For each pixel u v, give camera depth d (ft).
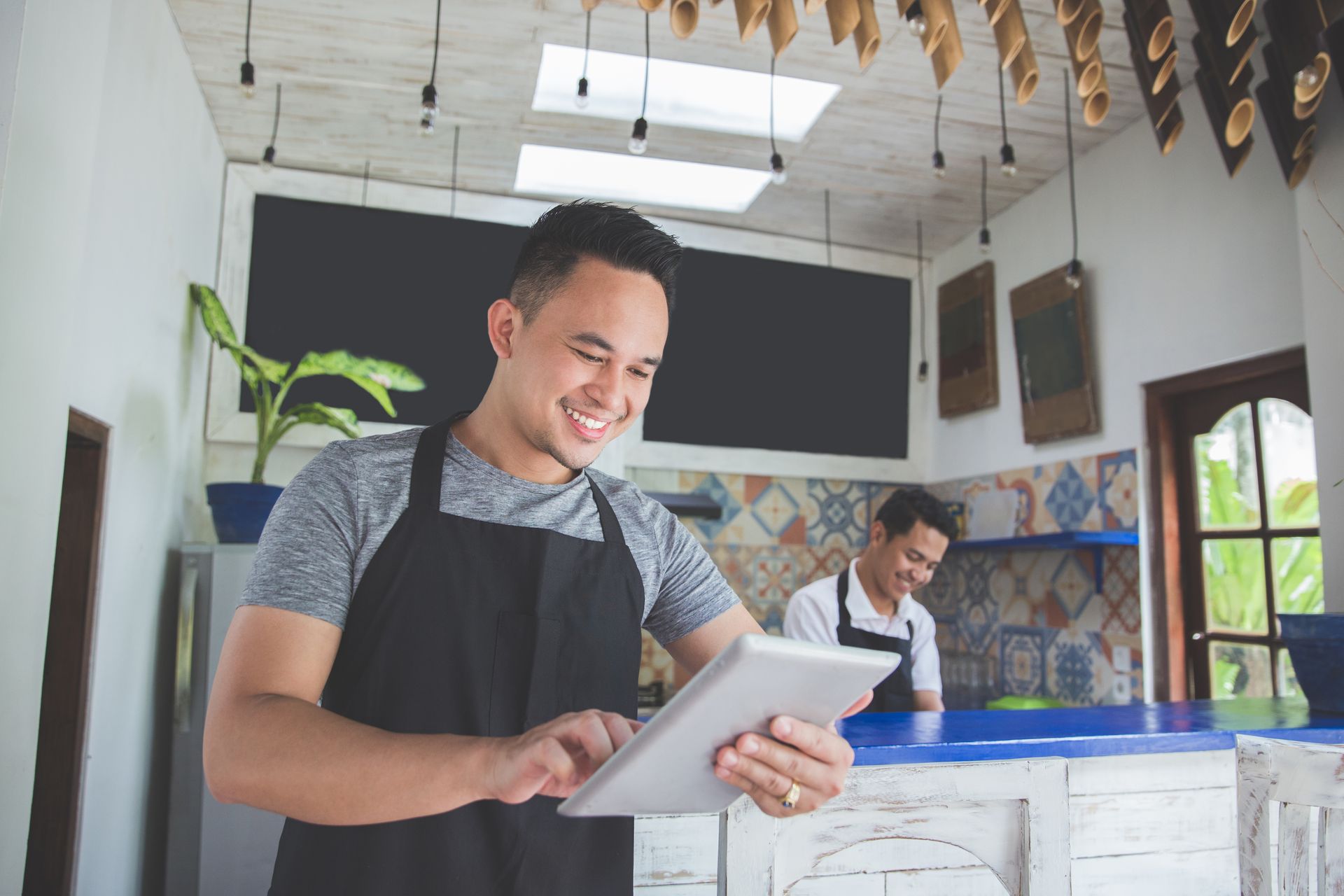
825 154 11.13
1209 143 9.36
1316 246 7.65
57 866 6.75
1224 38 7.09
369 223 11.82
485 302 12.14
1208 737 5.25
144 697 8.54
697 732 2.18
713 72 9.91
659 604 3.92
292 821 3.15
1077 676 10.89
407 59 9.34
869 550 8.30
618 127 10.66
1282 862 3.77
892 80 9.51
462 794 2.36
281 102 10.20
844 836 3.59
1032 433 11.55
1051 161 11.25
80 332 6.41
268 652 2.81
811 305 13.60
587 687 3.35
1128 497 10.20
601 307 3.19
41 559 5.17
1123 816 5.48
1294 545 8.63
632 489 3.94
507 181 12.09
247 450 11.23
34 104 4.90
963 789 3.71
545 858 3.19
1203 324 9.31
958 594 13.38
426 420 11.71
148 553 8.53
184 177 9.39
